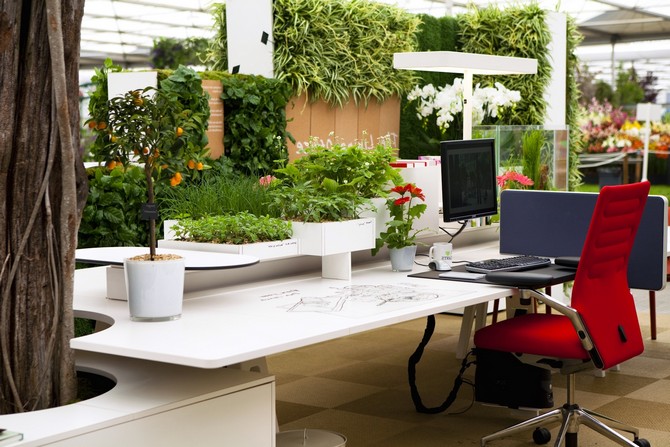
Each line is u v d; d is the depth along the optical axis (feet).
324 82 21.01
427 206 15.14
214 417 9.07
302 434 11.54
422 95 22.20
